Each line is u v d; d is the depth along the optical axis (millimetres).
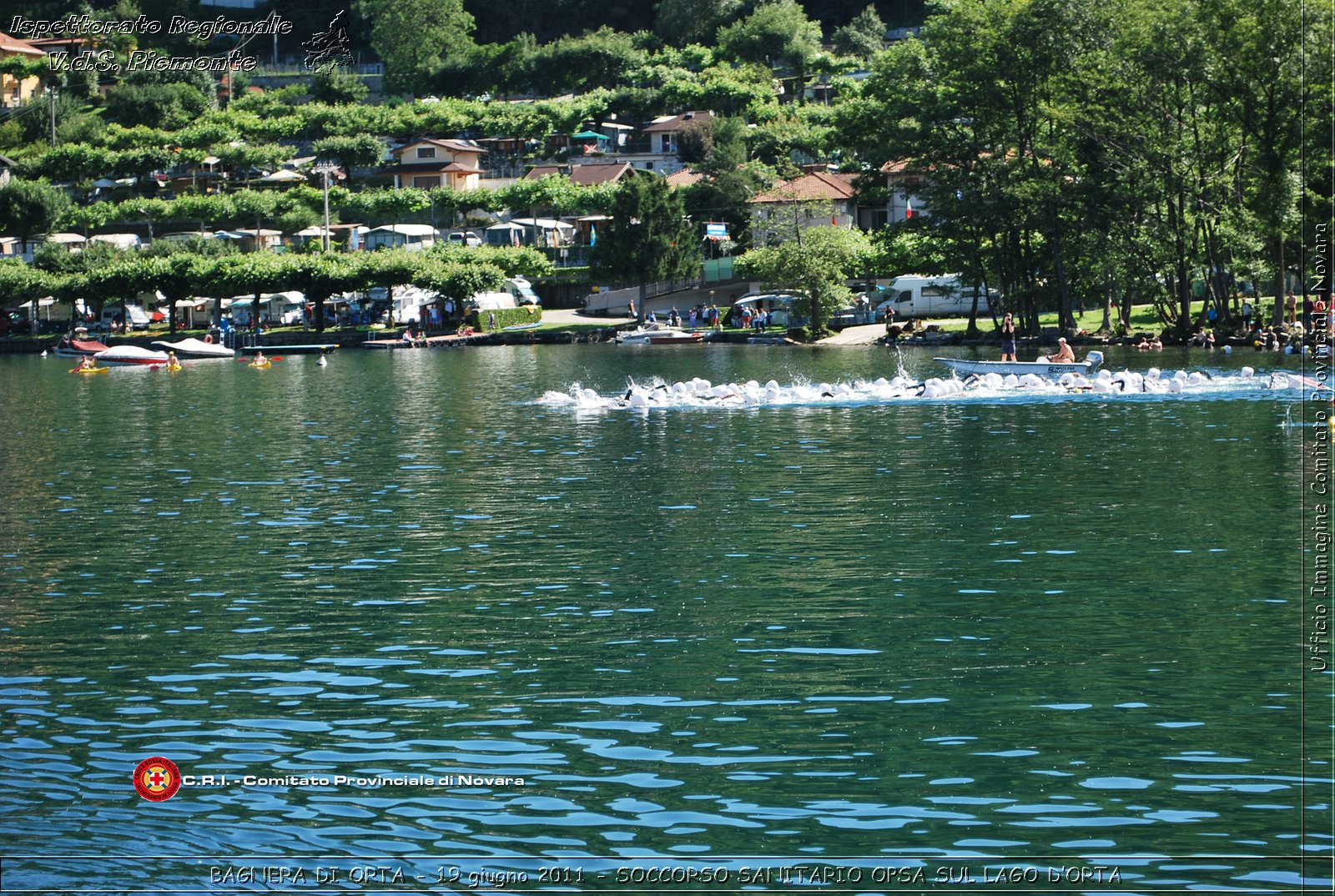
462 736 17938
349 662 21062
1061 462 38688
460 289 117688
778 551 27875
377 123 184250
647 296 127562
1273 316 84688
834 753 17109
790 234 112625
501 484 37406
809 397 57406
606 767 16875
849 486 35531
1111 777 16312
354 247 149375
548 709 18828
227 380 82625
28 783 16703
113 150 170000
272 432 51812
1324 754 16781
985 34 89125
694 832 15188
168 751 17641
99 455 45844
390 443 47312
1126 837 14867
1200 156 82812
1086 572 25531
